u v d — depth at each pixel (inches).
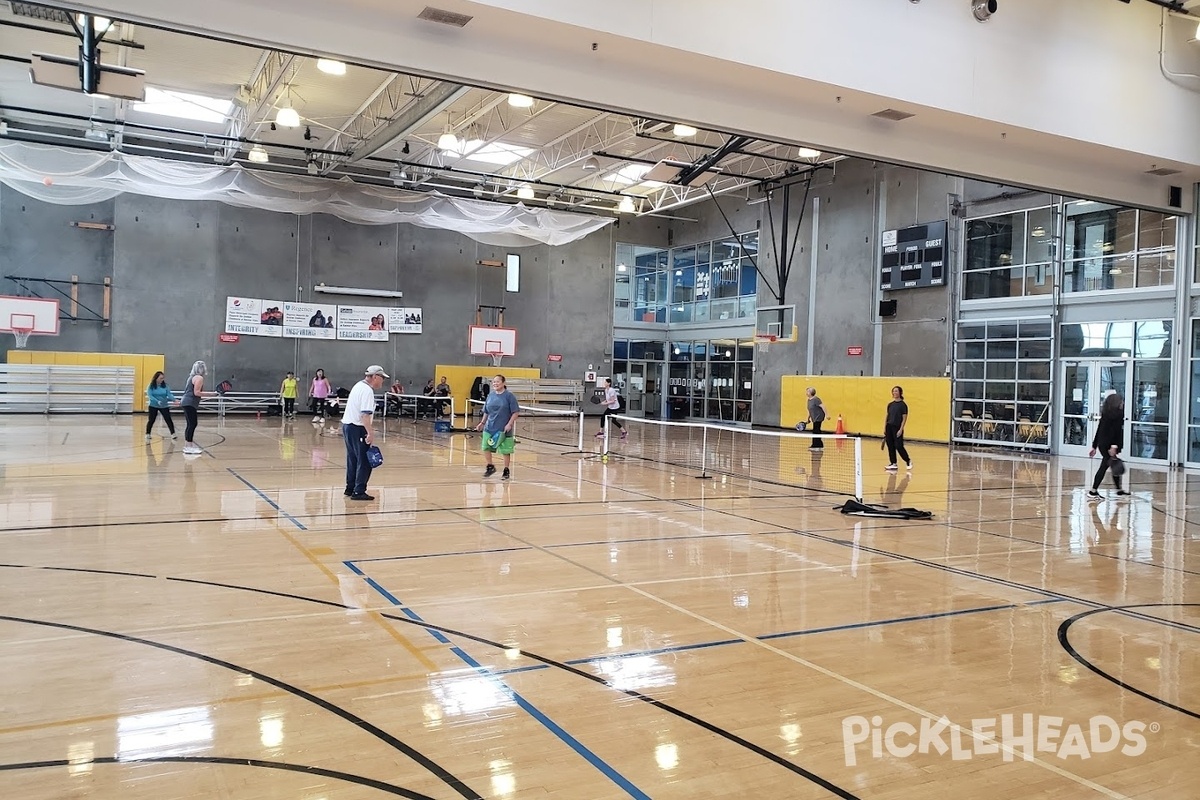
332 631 183.2
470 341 1083.9
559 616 199.8
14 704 138.3
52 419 813.2
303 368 1004.6
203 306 949.8
